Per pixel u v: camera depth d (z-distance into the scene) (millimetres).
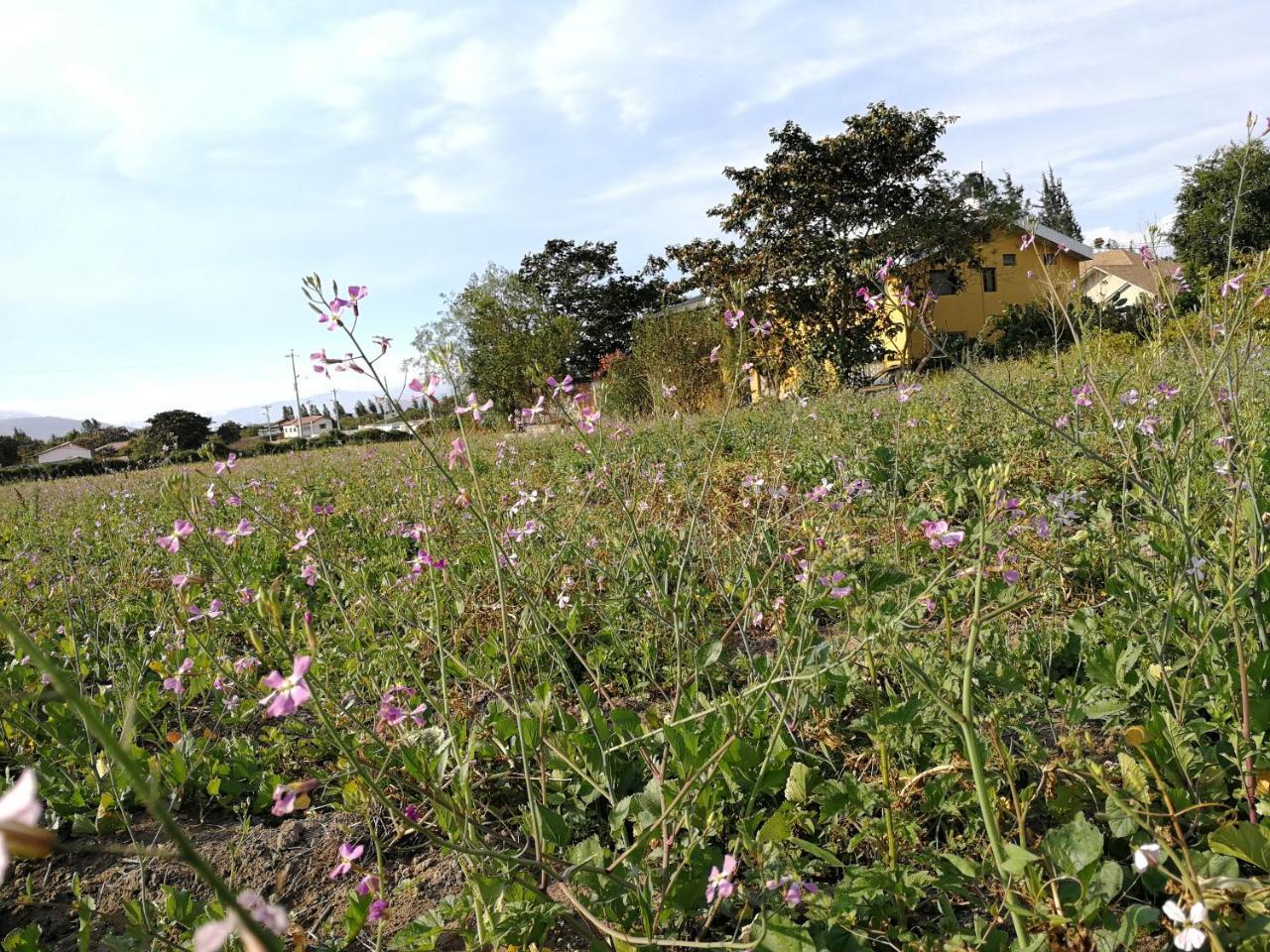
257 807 2850
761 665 2650
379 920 1945
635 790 2582
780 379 8406
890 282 2924
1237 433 2637
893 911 1875
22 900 2359
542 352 26844
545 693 2799
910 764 2324
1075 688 2441
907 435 6652
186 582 2701
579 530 4492
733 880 1991
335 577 4812
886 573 2584
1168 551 2484
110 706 3111
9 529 8742
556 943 2068
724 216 29281
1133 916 1529
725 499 5047
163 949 1985
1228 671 2189
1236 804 2004
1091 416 5598
